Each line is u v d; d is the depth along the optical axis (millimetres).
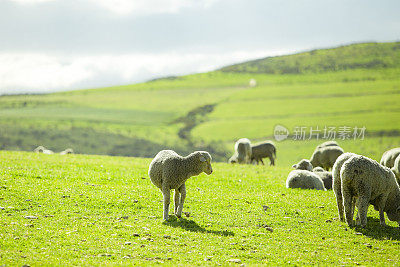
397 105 181875
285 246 14430
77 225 15414
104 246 13422
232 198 21141
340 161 17281
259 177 29281
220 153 150375
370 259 13391
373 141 135500
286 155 129625
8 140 158500
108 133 176250
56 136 167875
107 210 17688
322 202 20578
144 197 20094
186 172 16312
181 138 170625
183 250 13500
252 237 15289
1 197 17906
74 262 11883
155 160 17062
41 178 23031
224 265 12188
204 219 17297
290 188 24469
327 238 15570
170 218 17031
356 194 16641
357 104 189625
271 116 189750
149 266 11750
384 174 16484
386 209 17469
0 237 13406
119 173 26844
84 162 31469
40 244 13211
